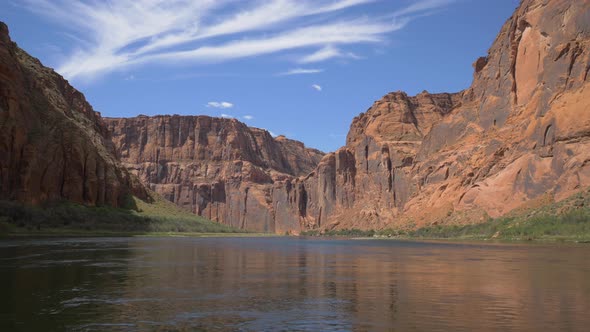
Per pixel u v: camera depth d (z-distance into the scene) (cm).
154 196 18512
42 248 6412
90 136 17125
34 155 12488
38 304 2453
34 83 15012
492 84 16375
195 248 7400
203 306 2441
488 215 12594
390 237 15175
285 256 5984
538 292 2811
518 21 15375
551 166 11606
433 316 2194
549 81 12875
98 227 12688
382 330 1955
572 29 13188
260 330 1964
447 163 16150
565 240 8994
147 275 3650
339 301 2572
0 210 10869
